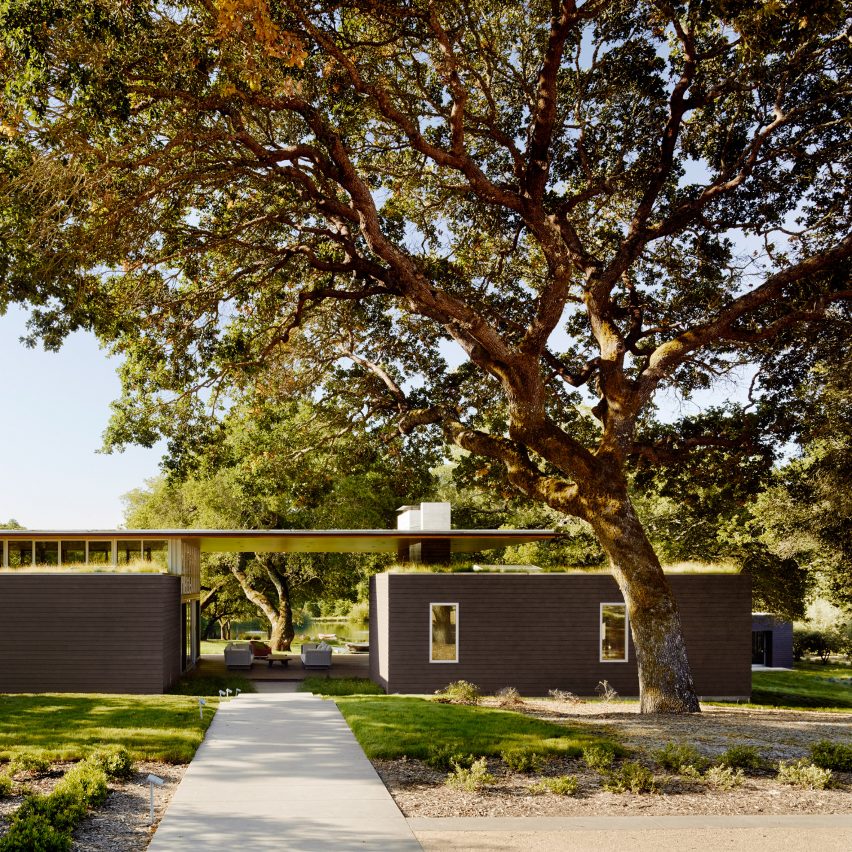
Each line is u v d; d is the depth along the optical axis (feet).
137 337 61.52
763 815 28.94
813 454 92.27
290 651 130.31
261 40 35.42
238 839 25.14
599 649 75.20
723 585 77.82
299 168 50.08
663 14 54.03
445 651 73.82
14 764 33.63
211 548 103.60
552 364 70.54
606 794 31.35
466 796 30.76
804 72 59.00
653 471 75.61
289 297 66.90
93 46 36.99
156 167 44.47
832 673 127.13
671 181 67.72
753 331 60.80
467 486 80.89
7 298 56.13
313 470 84.43
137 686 70.90
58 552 82.53
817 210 64.34
